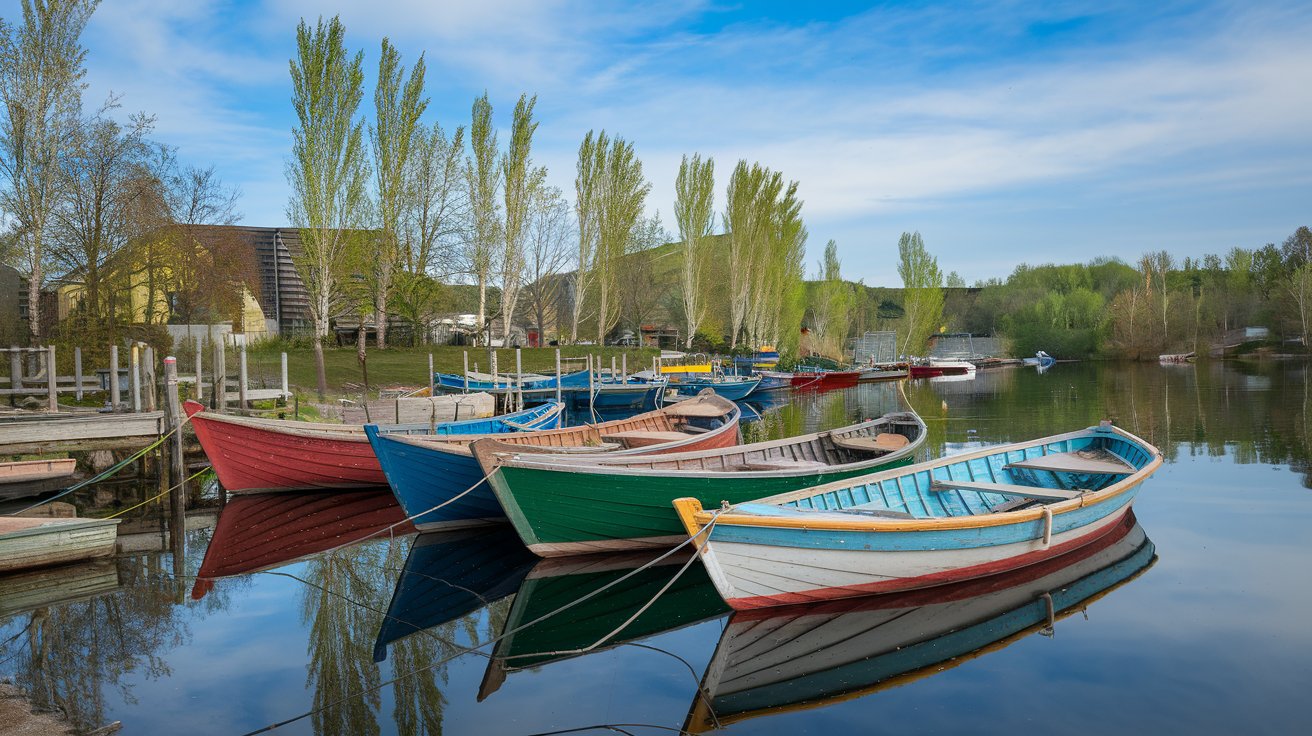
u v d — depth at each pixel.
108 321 24.00
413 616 9.62
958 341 82.38
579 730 6.73
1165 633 8.45
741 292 58.50
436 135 42.84
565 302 60.66
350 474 16.36
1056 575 10.30
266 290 44.41
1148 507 14.17
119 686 7.69
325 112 37.97
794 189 62.09
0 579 11.09
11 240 23.84
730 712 6.98
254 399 20.52
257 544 12.94
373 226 41.53
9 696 7.46
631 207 52.91
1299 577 10.22
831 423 31.66
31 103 23.75
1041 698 7.08
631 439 15.16
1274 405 31.45
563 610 9.71
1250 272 84.31
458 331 51.22
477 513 13.38
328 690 7.60
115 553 12.45
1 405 19.67
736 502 11.46
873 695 7.21
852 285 88.31
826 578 9.00
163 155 27.30
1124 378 52.34
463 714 7.07
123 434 14.71
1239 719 6.68
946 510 11.51
